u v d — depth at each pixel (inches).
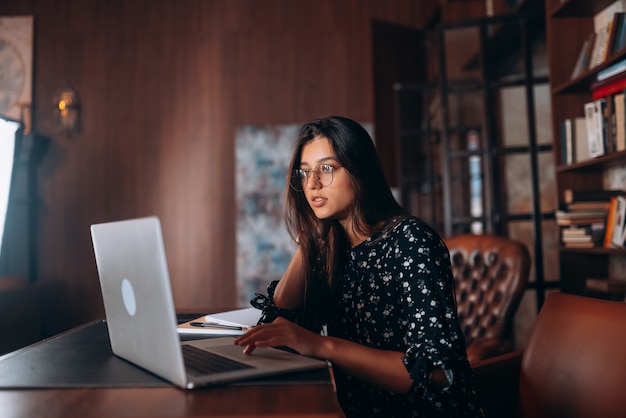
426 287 46.8
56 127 194.5
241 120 195.3
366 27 198.2
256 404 32.2
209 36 197.3
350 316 54.9
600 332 54.6
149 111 195.5
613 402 49.9
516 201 158.4
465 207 173.0
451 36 170.4
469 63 168.2
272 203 192.5
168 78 196.4
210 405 32.2
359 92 195.8
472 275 103.5
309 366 39.9
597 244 103.2
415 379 40.3
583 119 107.3
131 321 40.0
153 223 33.9
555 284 126.7
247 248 191.6
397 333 51.6
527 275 98.3
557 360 57.8
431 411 45.6
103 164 194.4
